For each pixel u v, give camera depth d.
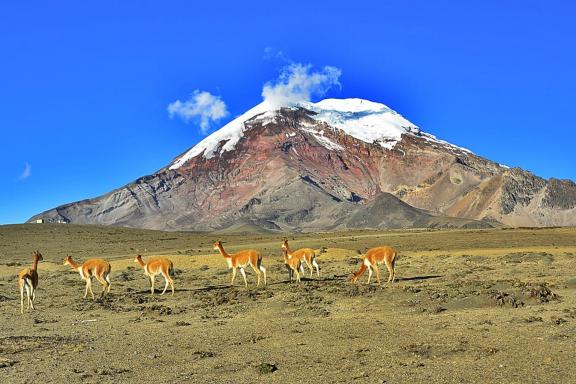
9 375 15.27
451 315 21.30
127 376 14.87
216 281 40.84
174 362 16.27
